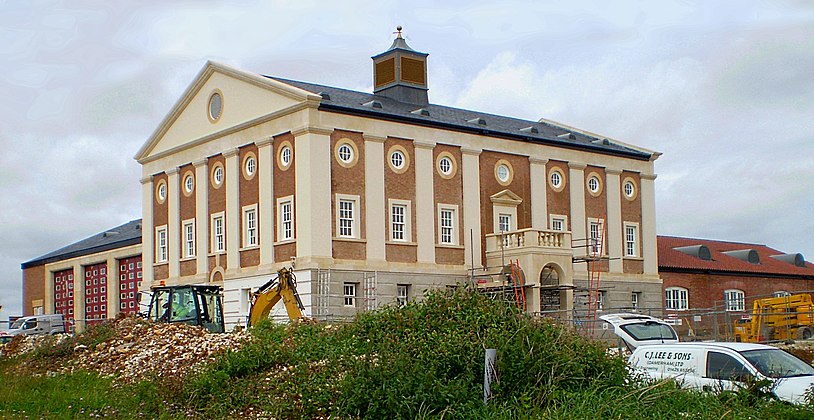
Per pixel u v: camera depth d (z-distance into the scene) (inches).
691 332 1923.0
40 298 2706.7
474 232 1943.9
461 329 765.9
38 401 815.1
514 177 2027.6
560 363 721.0
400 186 1846.7
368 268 1770.4
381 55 2128.4
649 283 2226.9
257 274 1806.1
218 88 1951.3
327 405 726.5
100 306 2490.2
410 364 713.6
